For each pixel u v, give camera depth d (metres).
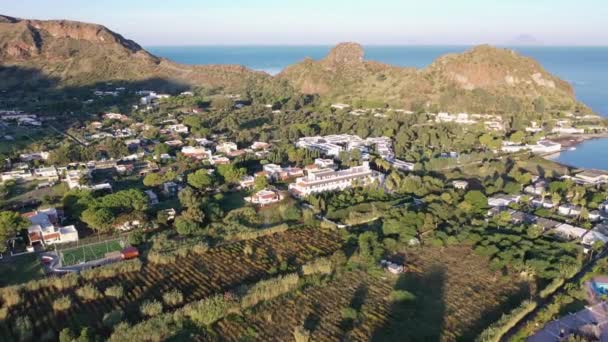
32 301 118.31
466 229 158.00
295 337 103.38
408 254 146.62
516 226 161.00
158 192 199.38
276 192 195.88
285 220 172.50
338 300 121.06
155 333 103.31
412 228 156.88
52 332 104.31
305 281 128.75
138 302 119.19
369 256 140.50
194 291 124.88
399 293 119.50
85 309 115.38
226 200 192.38
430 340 105.94
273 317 113.25
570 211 175.38
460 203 179.12
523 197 186.88
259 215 176.38
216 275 133.50
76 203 169.50
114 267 132.62
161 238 152.50
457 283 130.12
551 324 111.12
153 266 137.88
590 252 145.88
